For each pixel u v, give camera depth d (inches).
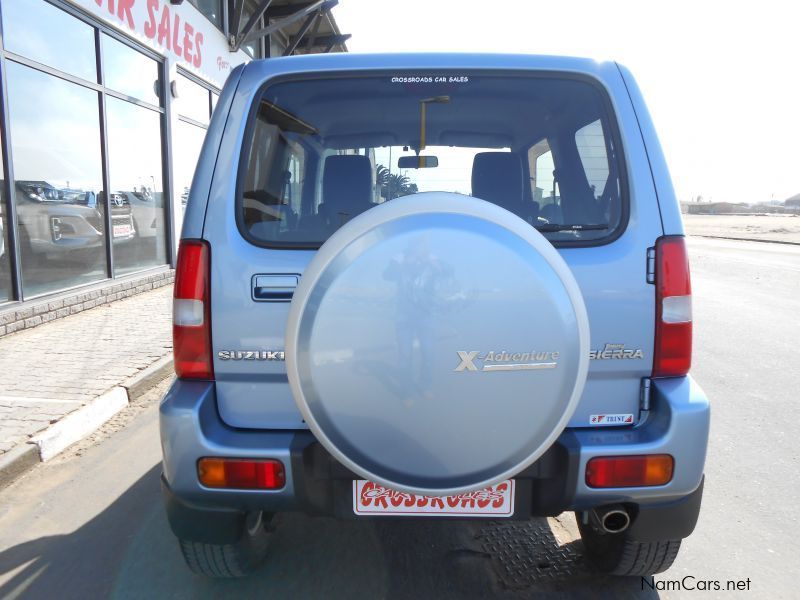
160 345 230.1
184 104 414.3
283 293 78.0
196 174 81.2
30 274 260.5
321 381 67.2
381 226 66.6
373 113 88.4
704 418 76.0
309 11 502.3
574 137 85.6
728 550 110.2
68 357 213.0
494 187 90.5
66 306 279.1
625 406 79.4
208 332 79.0
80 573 102.5
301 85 85.9
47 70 266.7
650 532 79.4
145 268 366.9
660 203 79.5
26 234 257.1
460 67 85.0
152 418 173.5
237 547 92.5
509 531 115.3
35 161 261.7
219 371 79.1
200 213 80.0
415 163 90.2
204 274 79.0
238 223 80.2
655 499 77.1
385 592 96.7
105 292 311.3
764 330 302.7
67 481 135.6
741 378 219.9
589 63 85.1
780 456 152.2
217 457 75.8
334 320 66.4
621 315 77.7
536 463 75.2
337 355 66.7
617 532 81.9
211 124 83.0
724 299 398.0
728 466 146.3
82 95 295.6
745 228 1346.0
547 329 66.4
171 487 78.1
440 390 66.6
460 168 90.2
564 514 122.3
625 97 83.1
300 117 87.6
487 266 65.9
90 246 305.6
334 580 100.0
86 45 298.2
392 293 65.9
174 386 80.3
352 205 89.0
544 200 88.8
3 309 242.4
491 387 66.7
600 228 80.4
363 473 69.3
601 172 82.5
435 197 68.1
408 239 66.0
